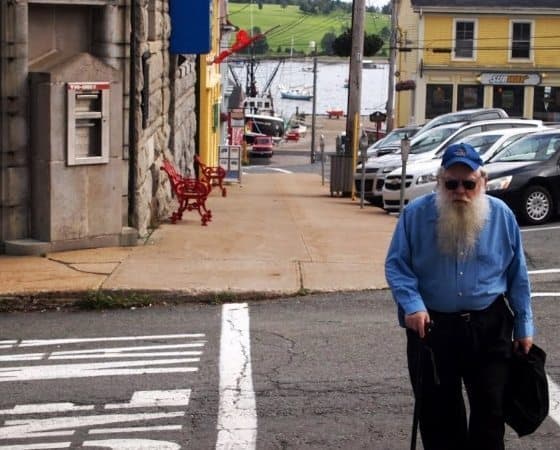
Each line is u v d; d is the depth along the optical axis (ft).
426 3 194.08
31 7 45.03
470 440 19.77
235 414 25.72
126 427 24.86
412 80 199.62
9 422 25.32
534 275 44.62
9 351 32.14
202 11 64.80
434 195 20.18
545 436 24.27
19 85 44.19
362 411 25.90
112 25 48.11
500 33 194.80
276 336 33.58
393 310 37.37
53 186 44.88
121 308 38.22
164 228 55.42
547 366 29.58
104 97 45.96
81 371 29.73
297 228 58.13
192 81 88.69
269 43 356.18
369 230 57.88
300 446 23.53
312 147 219.00
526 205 62.59
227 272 42.88
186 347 32.30
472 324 19.80
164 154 63.26
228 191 95.50
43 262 43.70
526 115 197.16
